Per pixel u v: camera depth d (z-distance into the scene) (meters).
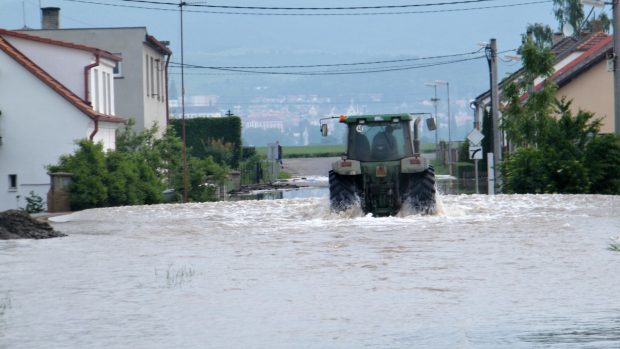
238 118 138.62
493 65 81.75
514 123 73.06
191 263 30.48
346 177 48.12
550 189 61.19
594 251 31.09
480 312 21.56
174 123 137.75
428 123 49.75
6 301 24.23
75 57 79.19
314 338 19.45
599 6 58.16
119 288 25.91
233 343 19.20
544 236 35.66
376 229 39.91
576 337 18.75
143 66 98.06
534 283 25.14
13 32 78.81
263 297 24.06
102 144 69.88
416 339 19.06
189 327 20.77
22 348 19.08
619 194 61.09
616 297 22.98
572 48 109.94
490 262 29.08
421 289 24.67
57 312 22.67
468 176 111.88
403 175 48.53
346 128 49.81
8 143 75.25
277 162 135.50
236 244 35.66
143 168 72.75
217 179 85.88
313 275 27.41
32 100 75.12
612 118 88.69
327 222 44.03
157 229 42.88
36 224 41.19
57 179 66.00
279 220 46.16
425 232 38.12
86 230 43.25
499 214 45.78
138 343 19.36
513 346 18.16
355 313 21.83
